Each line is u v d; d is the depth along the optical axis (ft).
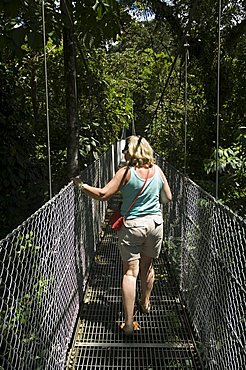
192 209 9.69
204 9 17.21
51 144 18.60
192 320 9.44
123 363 8.38
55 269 7.41
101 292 11.65
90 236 13.30
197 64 18.39
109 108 23.18
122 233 9.18
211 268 7.64
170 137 20.61
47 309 6.81
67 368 8.11
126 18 14.26
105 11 10.21
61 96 19.58
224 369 6.65
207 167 13.84
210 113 17.76
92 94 17.66
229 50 17.44
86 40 10.99
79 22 11.04
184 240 10.77
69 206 9.00
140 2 18.97
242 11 17.10
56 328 7.45
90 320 10.00
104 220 20.21
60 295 7.86
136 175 9.02
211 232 7.66
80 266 10.60
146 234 9.16
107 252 15.52
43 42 8.55
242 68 16.99
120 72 27.43
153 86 26.86
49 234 6.93
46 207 6.60
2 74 12.73
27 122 14.49
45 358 6.61
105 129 20.97
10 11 8.64
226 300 6.58
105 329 9.57
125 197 9.17
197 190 9.09
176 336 9.25
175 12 18.22
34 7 9.43
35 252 6.16
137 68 28.22
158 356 8.55
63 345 8.07
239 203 14.37
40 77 19.61
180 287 11.19
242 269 5.72
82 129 18.29
